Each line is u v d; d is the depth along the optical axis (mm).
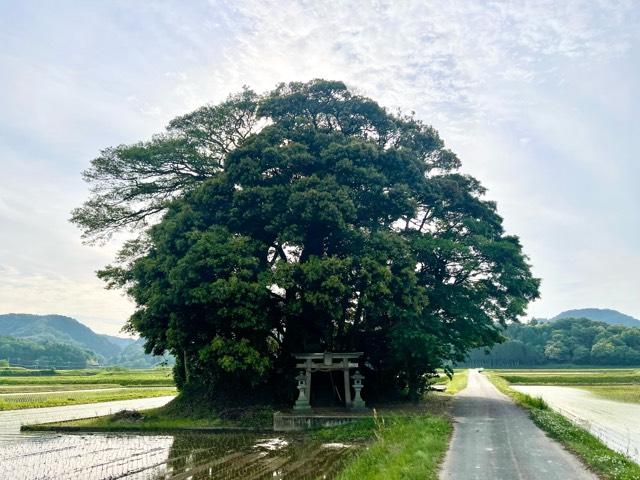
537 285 32594
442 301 30500
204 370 27328
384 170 29359
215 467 16703
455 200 32562
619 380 68875
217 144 33344
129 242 33500
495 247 31188
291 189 26609
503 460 14500
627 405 38312
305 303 27094
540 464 13992
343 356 27594
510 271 31328
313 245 28781
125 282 32812
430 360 27922
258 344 25672
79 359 179250
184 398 29797
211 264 24344
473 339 30547
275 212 26906
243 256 25406
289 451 19281
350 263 25406
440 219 33844
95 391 55750
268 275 25391
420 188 29938
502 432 19922
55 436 23672
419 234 32219
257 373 25547
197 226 27250
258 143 28078
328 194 25734
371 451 15172
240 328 24750
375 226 29203
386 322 29953
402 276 26438
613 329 124438
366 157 28266
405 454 13867
